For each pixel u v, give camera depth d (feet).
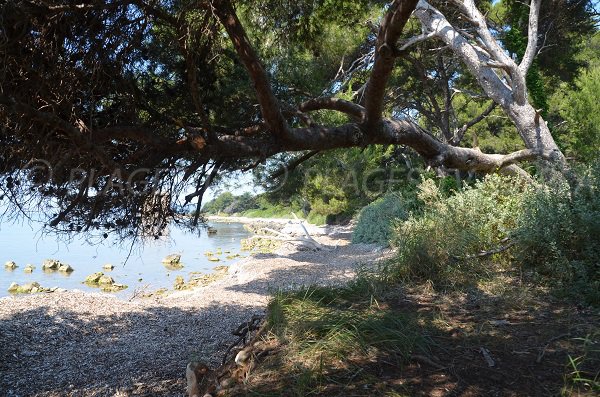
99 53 12.26
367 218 59.57
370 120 17.90
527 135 31.78
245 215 189.88
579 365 9.68
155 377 17.67
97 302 30.01
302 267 43.83
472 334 11.61
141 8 12.53
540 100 47.60
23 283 46.62
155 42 14.14
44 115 10.59
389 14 14.94
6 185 12.21
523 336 11.59
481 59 34.12
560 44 55.57
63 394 16.42
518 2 43.93
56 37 11.74
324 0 18.30
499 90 33.42
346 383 8.96
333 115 42.19
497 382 9.03
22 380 17.85
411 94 75.20
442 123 72.02
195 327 25.45
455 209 22.40
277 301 13.28
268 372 9.61
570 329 11.97
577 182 18.66
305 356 10.01
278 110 14.79
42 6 11.28
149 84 14.84
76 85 12.23
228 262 63.93
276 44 20.03
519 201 21.02
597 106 51.39
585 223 16.61
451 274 17.33
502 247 19.25
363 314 12.14
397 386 8.83
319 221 109.91
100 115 13.48
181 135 15.07
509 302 14.47
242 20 19.04
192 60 13.19
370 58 53.62
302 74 27.61
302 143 16.02
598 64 67.87
